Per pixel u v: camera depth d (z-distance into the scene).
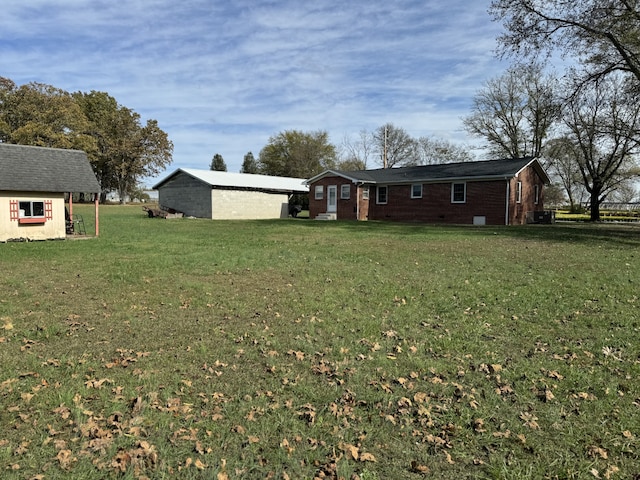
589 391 3.70
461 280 8.11
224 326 5.37
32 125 42.66
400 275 8.61
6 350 4.50
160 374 3.97
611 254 11.53
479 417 3.29
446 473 2.66
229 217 30.77
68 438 2.94
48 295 6.82
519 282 7.90
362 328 5.31
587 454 2.84
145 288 7.37
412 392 3.69
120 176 59.00
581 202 51.47
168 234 17.48
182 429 3.07
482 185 24.59
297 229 19.84
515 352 4.56
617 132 21.89
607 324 5.43
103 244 13.81
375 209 29.42
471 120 40.34
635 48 17.89
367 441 2.99
